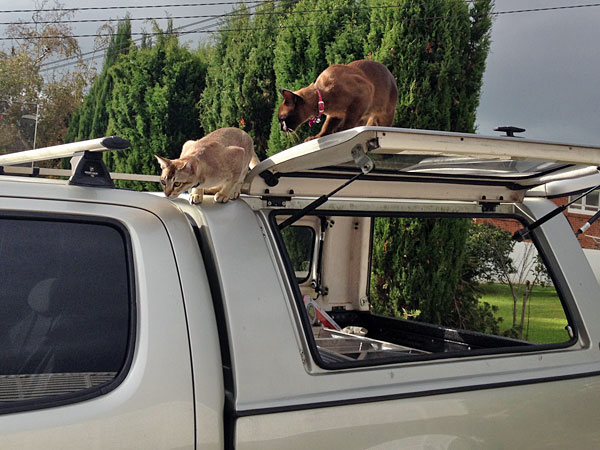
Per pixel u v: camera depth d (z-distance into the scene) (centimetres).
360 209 259
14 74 2539
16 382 172
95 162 206
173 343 188
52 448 166
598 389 251
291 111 352
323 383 204
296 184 243
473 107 866
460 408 220
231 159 227
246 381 196
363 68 365
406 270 791
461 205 283
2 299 178
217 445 187
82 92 2673
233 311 202
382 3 862
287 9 1159
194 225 224
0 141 2447
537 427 234
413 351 309
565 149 220
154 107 1350
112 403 175
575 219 1492
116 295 189
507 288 1152
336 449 199
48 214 189
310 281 377
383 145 194
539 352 247
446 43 818
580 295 269
